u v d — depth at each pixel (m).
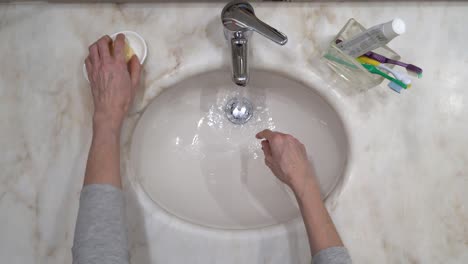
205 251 0.62
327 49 0.64
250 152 0.76
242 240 0.62
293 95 0.75
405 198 0.64
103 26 0.69
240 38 0.57
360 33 0.58
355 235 0.63
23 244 0.63
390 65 0.63
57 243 0.63
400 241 0.63
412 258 0.63
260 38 0.68
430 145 0.65
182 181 0.73
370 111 0.66
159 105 0.72
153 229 0.63
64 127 0.66
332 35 0.68
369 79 0.64
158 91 0.67
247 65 0.60
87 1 0.69
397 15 0.69
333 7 0.69
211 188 0.73
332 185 0.68
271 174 0.74
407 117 0.66
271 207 0.71
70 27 0.69
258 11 0.69
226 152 0.76
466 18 0.69
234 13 0.54
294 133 0.76
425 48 0.68
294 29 0.68
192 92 0.75
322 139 0.74
